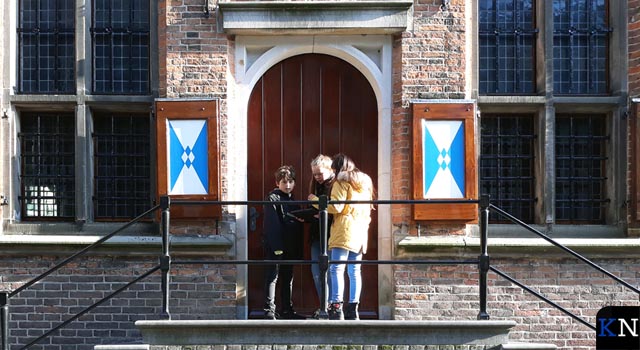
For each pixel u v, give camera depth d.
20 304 6.84
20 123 7.10
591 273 6.88
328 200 5.71
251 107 7.13
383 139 6.96
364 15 6.77
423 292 6.80
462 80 6.88
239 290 6.88
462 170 6.77
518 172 7.16
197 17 6.88
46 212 7.10
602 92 7.17
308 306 7.14
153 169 7.04
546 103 7.03
